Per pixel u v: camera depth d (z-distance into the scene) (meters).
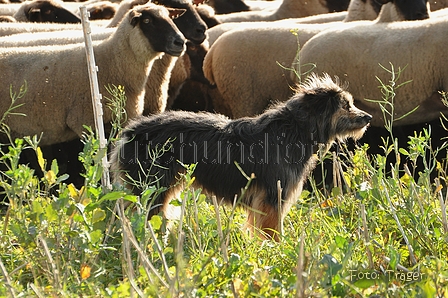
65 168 17.22
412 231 9.81
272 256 9.63
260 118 11.42
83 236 8.81
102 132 11.03
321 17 22.06
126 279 8.37
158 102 17.31
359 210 10.53
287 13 24.89
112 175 12.09
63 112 15.60
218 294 7.99
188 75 19.38
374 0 20.69
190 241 9.89
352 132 11.59
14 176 9.28
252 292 7.68
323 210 11.17
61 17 22.98
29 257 9.02
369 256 8.73
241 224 11.27
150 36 15.74
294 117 11.31
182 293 7.59
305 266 7.82
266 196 11.16
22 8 23.34
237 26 20.23
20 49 16.17
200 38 18.94
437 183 11.00
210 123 11.30
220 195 11.32
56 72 15.57
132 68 15.85
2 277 8.60
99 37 17.81
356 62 16.69
